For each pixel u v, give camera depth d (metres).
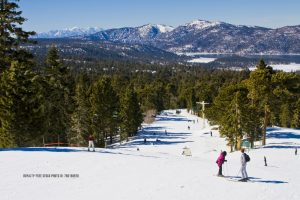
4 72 47.22
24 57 44.59
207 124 128.25
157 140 88.69
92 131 78.06
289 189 25.30
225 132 68.69
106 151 38.31
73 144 72.44
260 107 72.25
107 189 21.41
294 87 72.00
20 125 50.19
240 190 23.73
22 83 49.50
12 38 42.97
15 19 42.44
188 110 182.62
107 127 82.88
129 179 24.39
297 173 38.25
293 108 135.12
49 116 60.03
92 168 26.75
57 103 61.44
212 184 24.78
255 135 79.50
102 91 79.62
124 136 91.19
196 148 76.25
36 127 52.03
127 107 91.81
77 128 72.31
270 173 33.41
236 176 28.69
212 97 172.50
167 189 22.42
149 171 27.52
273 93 70.06
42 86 56.34
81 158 30.31
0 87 48.16
